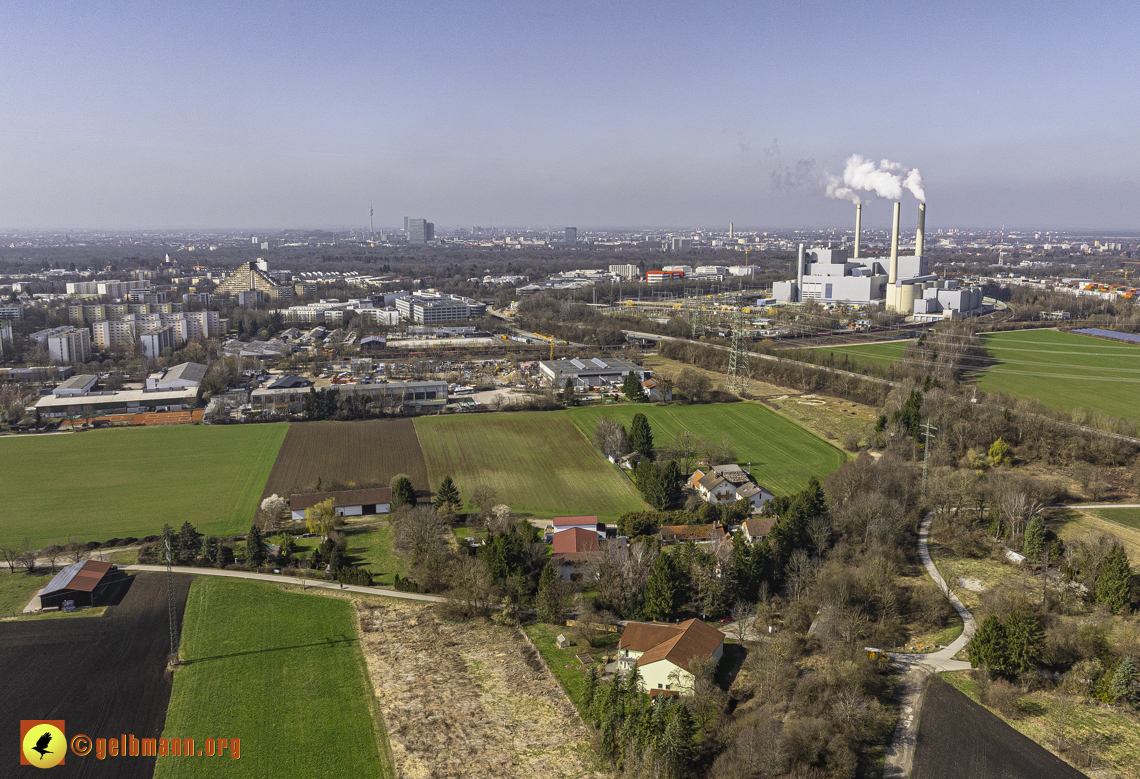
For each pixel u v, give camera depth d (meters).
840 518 182.25
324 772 109.25
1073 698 122.81
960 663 134.50
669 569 153.38
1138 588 152.50
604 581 158.50
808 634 142.38
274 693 127.81
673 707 110.50
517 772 109.19
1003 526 185.50
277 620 152.12
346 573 169.00
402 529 185.25
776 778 102.81
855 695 117.38
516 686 130.62
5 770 107.94
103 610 154.62
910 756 109.75
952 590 162.38
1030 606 147.50
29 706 123.00
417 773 109.12
